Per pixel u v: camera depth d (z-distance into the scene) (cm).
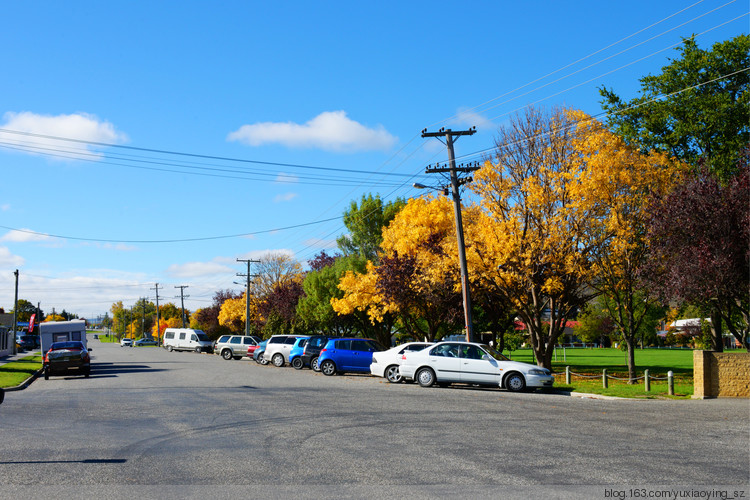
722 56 3388
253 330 7669
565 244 2738
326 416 1443
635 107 3562
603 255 2731
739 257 2033
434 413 1503
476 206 3444
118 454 997
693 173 2509
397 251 3706
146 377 2856
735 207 2052
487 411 1551
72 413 1530
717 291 2070
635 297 3117
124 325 16938
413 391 2123
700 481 805
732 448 1042
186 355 6288
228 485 787
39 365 4103
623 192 2670
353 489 764
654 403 1811
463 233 2964
